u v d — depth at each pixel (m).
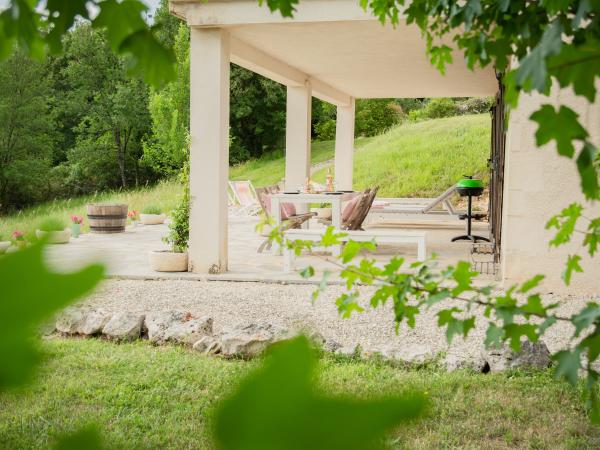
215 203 7.93
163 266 8.18
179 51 26.11
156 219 16.53
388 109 33.53
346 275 1.63
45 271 0.19
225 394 0.19
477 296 1.40
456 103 31.36
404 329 5.71
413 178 21.38
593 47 0.60
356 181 21.97
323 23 7.65
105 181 34.25
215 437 0.19
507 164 7.05
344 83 13.26
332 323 5.92
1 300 0.18
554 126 0.59
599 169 1.93
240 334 4.98
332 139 36.59
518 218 6.96
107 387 4.17
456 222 15.88
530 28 1.39
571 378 1.01
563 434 3.52
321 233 8.37
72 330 5.59
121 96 32.53
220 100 7.80
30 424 3.42
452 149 22.31
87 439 0.22
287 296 7.02
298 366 0.19
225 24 7.58
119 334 5.45
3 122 27.50
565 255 6.89
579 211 1.56
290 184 12.12
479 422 3.66
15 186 28.48
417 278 1.54
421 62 10.69
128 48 0.40
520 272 7.00
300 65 11.09
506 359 4.60
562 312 6.12
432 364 4.64
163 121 26.17
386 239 8.22
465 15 1.43
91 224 13.68
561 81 0.61
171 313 5.69
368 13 7.39
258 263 9.09
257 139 38.44
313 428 0.18
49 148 29.02
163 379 4.35
